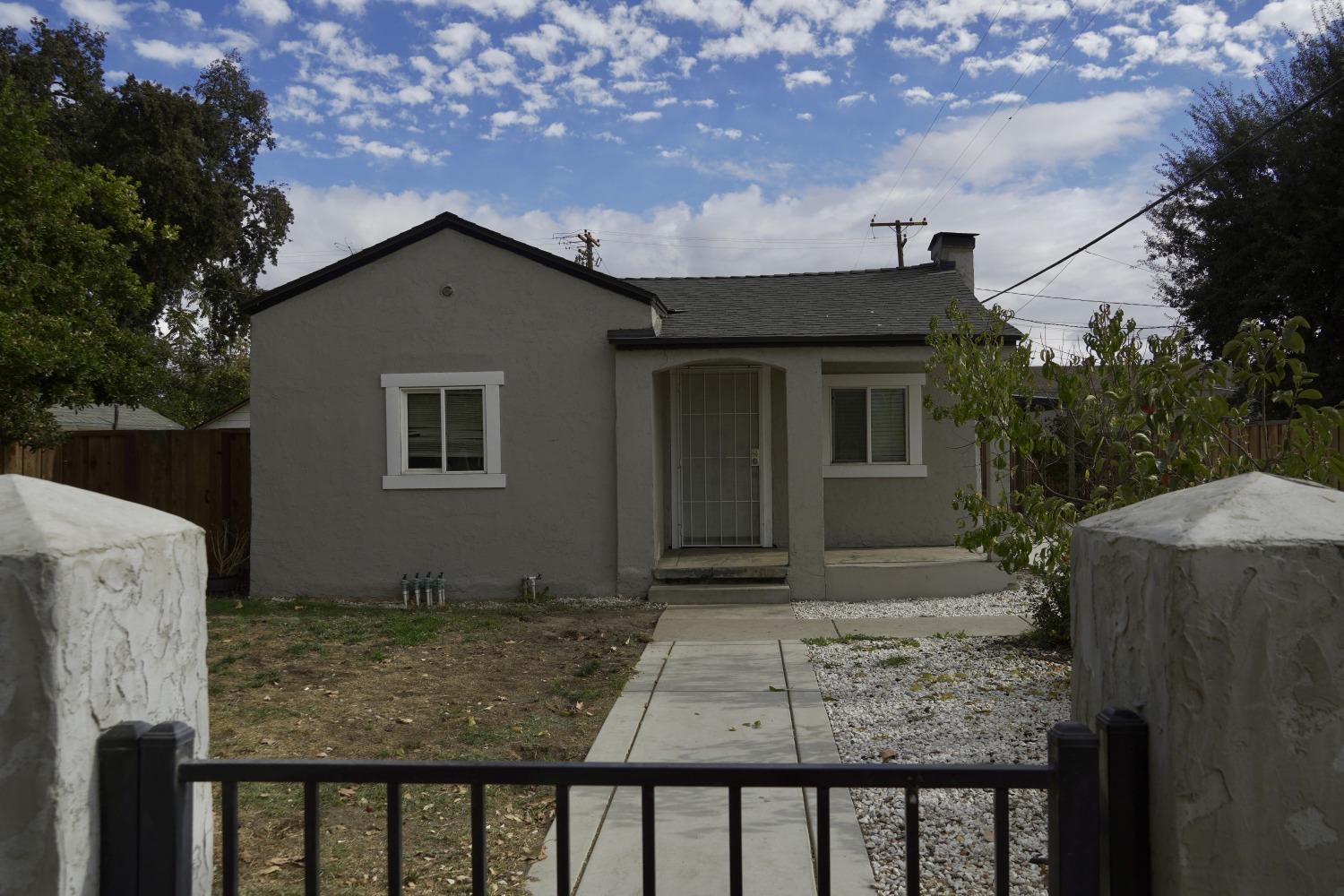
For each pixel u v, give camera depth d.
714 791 5.15
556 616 10.65
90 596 2.04
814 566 11.50
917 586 11.59
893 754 5.57
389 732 6.29
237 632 9.57
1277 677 1.83
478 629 9.84
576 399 11.70
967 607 10.95
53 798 1.95
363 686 7.50
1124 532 2.16
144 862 2.08
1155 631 1.95
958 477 13.29
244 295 26.09
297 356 11.91
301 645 8.91
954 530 13.25
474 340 11.78
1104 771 2.01
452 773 2.20
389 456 11.80
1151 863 1.96
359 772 2.20
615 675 7.83
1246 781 1.83
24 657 1.94
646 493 11.59
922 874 4.11
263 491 11.91
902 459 13.38
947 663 7.75
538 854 4.38
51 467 12.63
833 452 13.41
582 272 11.59
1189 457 5.98
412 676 7.86
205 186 23.23
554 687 7.47
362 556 11.84
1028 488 7.12
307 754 5.82
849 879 4.05
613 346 11.60
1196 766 1.83
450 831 4.71
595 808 4.93
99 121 22.20
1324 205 18.31
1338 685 1.82
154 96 22.38
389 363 11.84
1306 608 1.83
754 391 13.30
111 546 2.12
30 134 10.77
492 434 11.75
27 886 1.94
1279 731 1.82
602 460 11.70
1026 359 7.30
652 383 11.61
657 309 12.01
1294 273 18.50
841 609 10.96
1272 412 17.78
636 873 4.18
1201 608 1.84
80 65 22.91
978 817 4.66
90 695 2.04
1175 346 6.44
